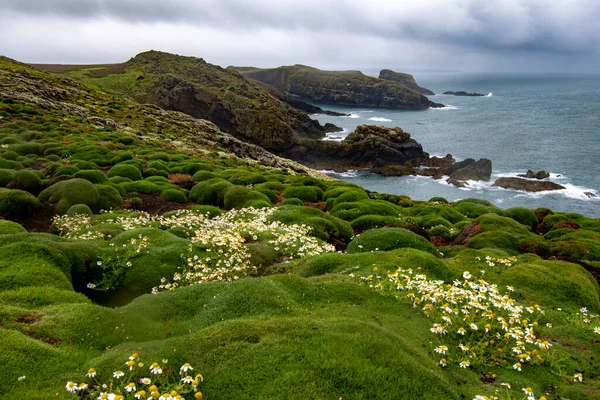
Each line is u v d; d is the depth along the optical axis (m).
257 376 7.73
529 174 84.06
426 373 8.10
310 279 14.19
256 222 23.00
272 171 65.31
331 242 23.03
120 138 62.66
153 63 181.75
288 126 125.38
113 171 41.19
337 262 16.42
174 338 9.02
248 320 9.66
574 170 88.31
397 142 106.56
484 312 11.09
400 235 20.39
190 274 15.15
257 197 32.81
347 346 8.52
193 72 176.38
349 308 11.73
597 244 21.80
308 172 91.75
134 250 16.38
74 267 14.70
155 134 78.00
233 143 94.00
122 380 7.45
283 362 8.03
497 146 117.44
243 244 19.16
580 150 107.06
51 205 28.56
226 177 44.09
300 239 20.12
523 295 13.91
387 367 8.05
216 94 139.25
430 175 95.06
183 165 50.12
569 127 145.38
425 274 14.38
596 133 131.25
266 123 124.88
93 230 20.55
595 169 88.56
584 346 10.65
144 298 11.97
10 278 12.11
